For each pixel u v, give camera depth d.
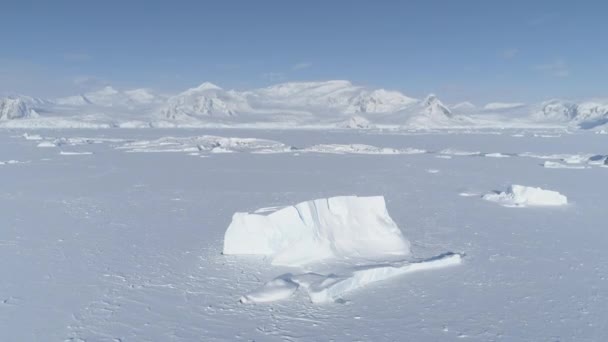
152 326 8.61
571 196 23.58
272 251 12.85
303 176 31.64
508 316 9.00
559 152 57.16
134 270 11.67
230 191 24.78
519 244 14.22
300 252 12.27
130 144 64.25
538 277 11.18
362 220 13.71
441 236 15.19
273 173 33.38
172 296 10.01
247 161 43.38
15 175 31.47
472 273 11.51
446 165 40.03
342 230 13.23
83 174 32.22
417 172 34.38
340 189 25.66
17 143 69.25
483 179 30.42
